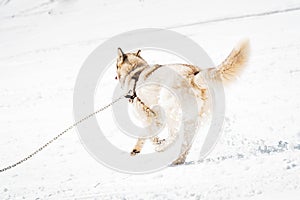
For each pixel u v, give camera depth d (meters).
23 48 32.97
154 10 36.59
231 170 5.98
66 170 8.38
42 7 47.38
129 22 34.06
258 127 8.61
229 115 9.94
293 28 20.59
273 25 22.30
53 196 6.85
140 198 5.80
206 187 5.59
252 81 13.01
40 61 27.06
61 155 9.63
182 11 33.62
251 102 10.91
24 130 13.25
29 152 10.55
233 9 29.92
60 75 21.67
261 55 16.36
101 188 6.73
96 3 44.44
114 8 41.03
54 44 32.03
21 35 38.75
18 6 49.47
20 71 25.22
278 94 11.28
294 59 14.96
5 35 39.97
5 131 13.63
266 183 5.26
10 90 20.72
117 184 6.75
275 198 4.77
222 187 5.45
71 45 30.28
